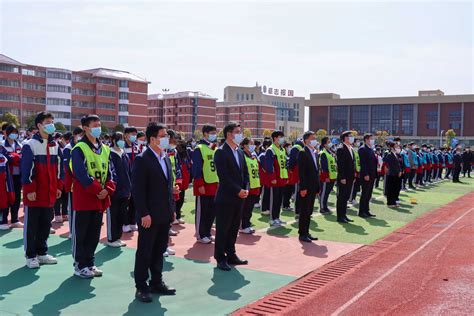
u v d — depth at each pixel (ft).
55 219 34.81
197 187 28.73
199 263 24.09
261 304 18.11
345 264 24.57
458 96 262.26
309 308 17.76
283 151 36.17
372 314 17.17
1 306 17.33
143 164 18.42
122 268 22.82
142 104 248.93
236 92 431.84
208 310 17.31
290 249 27.66
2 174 30.45
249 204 32.30
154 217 18.38
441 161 85.87
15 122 183.42
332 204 49.90
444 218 40.60
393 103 282.36
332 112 306.14
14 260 23.90
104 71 238.68
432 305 18.15
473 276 22.20
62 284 20.13
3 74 203.00
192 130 304.30
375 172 41.04
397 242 30.25
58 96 219.00
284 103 458.91
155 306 17.63
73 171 20.86
